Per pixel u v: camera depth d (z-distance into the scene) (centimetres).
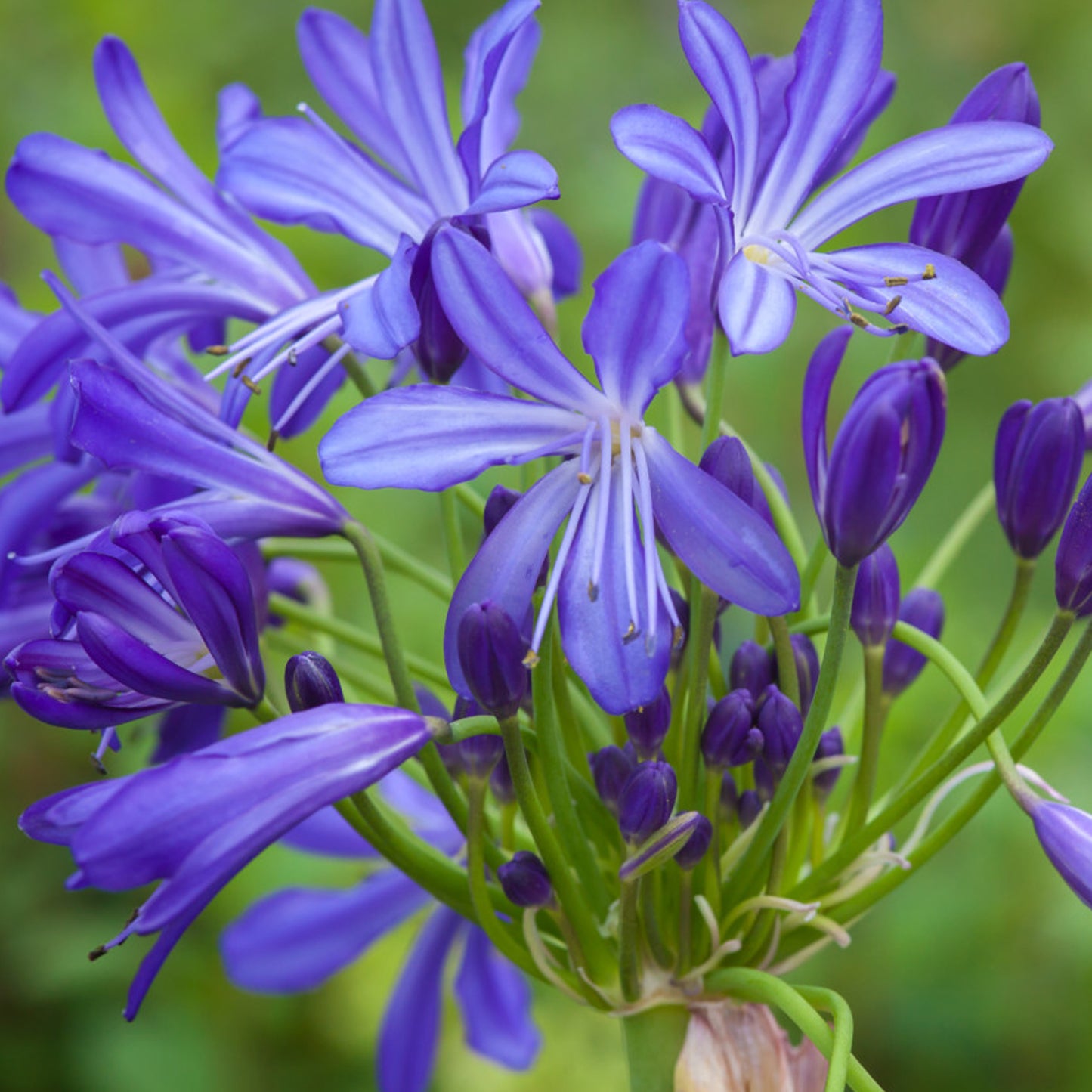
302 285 45
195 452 41
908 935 65
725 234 40
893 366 39
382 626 41
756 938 42
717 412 41
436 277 40
